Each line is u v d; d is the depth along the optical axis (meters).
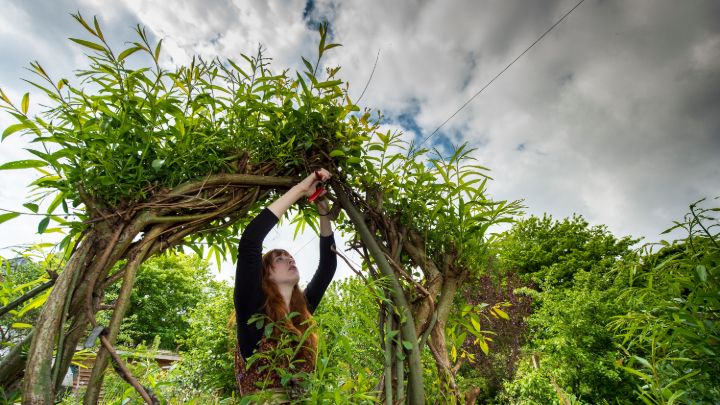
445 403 1.34
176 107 1.21
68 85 1.08
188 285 17.00
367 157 1.55
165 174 1.21
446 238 1.53
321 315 1.00
